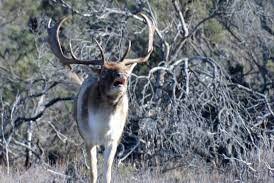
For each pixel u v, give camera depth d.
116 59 48.66
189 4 53.94
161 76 47.06
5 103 50.34
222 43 55.69
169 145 43.88
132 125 45.19
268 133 48.62
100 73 29.83
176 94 45.62
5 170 44.44
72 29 50.44
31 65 52.19
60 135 50.59
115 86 29.39
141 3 50.72
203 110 44.59
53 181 38.03
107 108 30.34
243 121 42.22
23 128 51.19
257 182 39.56
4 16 56.62
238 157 41.97
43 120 51.50
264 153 43.56
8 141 45.97
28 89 51.28
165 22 53.44
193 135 42.19
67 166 42.09
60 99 48.06
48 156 49.72
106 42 47.91
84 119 31.11
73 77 39.12
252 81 56.53
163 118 42.78
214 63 45.56
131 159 45.56
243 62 56.09
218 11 52.19
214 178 40.47
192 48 54.44
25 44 53.59
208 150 42.84
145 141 44.47
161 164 43.69
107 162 30.95
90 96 30.78
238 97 46.16
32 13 55.34
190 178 40.16
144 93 44.47
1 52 53.53
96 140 31.00
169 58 51.19
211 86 43.53
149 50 30.56
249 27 54.56
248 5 52.72
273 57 56.94
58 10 53.47
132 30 51.50
